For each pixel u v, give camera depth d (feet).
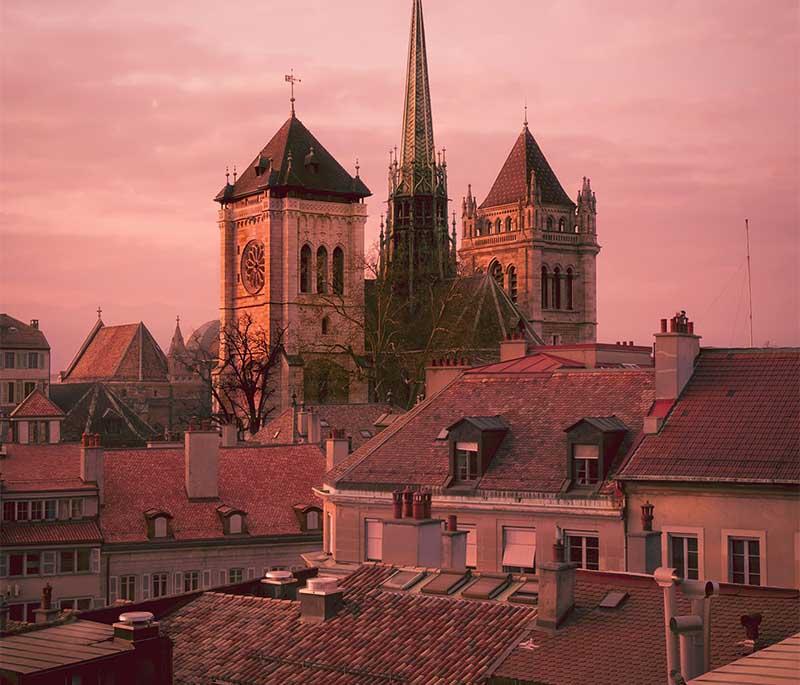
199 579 302.66
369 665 128.26
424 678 123.54
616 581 131.44
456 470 205.26
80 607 290.56
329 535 219.20
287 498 319.88
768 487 175.73
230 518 306.14
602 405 204.85
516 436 206.39
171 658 128.26
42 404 433.89
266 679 130.21
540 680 118.01
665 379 196.44
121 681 123.13
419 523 158.40
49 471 303.48
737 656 115.03
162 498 309.42
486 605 134.31
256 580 166.71
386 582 145.38
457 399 220.84
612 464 192.44
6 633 130.41
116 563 294.87
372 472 212.84
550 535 191.83
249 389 612.29
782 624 119.55
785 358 196.44
